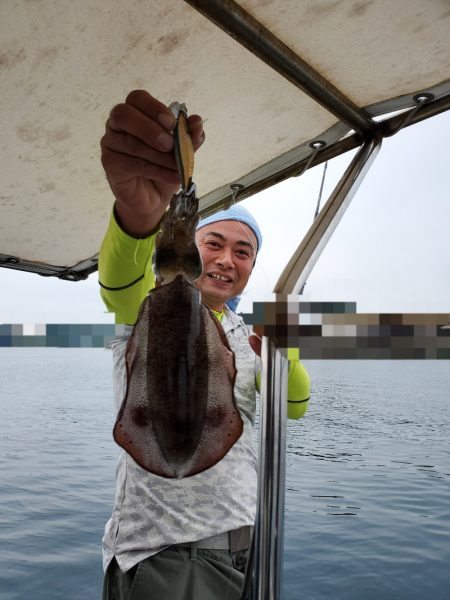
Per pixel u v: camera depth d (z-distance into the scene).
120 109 1.50
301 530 13.02
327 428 30.41
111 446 25.45
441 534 12.71
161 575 2.26
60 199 3.27
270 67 2.38
